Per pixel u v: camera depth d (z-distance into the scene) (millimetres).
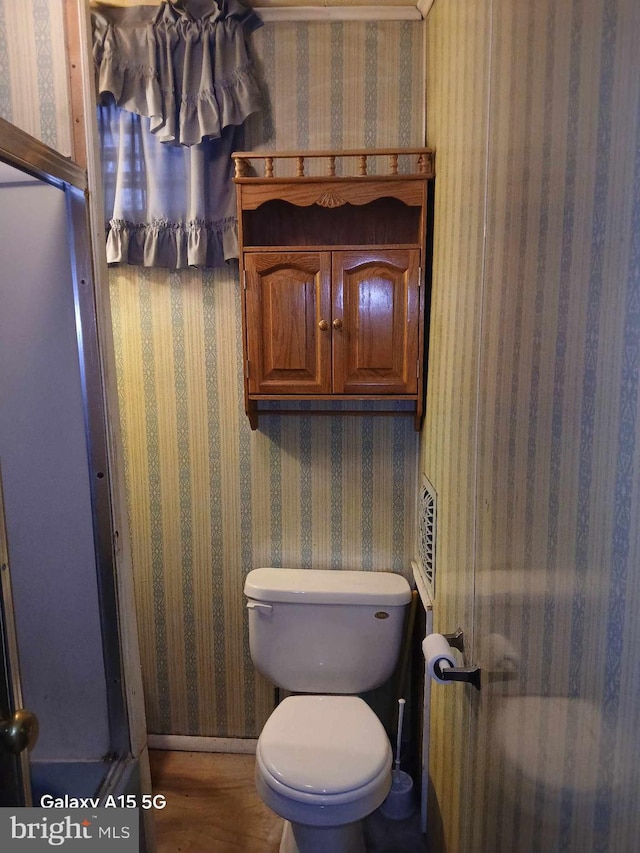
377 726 1521
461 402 1155
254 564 1916
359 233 1708
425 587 1624
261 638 1775
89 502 1113
